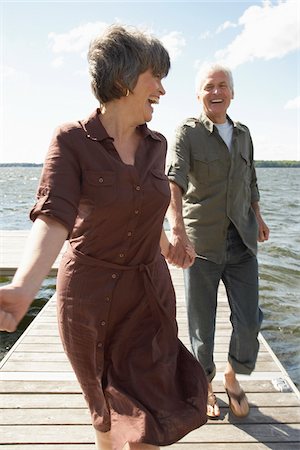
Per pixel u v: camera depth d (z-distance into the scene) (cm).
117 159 150
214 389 310
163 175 162
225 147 248
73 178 143
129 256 157
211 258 253
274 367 345
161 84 155
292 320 584
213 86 248
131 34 147
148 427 141
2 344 544
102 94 151
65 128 148
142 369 154
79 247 156
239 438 256
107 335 159
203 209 252
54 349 385
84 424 268
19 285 115
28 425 266
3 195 4141
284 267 879
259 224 288
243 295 256
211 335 261
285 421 273
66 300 158
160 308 161
